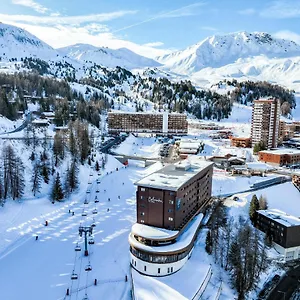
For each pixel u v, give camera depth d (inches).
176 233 2741.1
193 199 3329.2
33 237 3179.1
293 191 4603.8
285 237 3144.7
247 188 4665.4
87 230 2967.5
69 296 2330.2
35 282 2486.5
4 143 4677.7
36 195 4136.3
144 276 2568.9
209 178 3927.2
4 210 3587.6
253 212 3639.3
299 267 3051.2
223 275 2753.4
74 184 4495.6
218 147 7357.3
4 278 2534.5
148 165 6141.7
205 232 3294.8
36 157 4800.7
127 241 3122.5
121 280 2539.4
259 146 6752.0
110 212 3818.9
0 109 6702.8
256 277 2790.4
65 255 2869.1
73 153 5334.6
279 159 5900.6
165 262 2554.1
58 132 5846.5
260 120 7199.8
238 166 5565.9
